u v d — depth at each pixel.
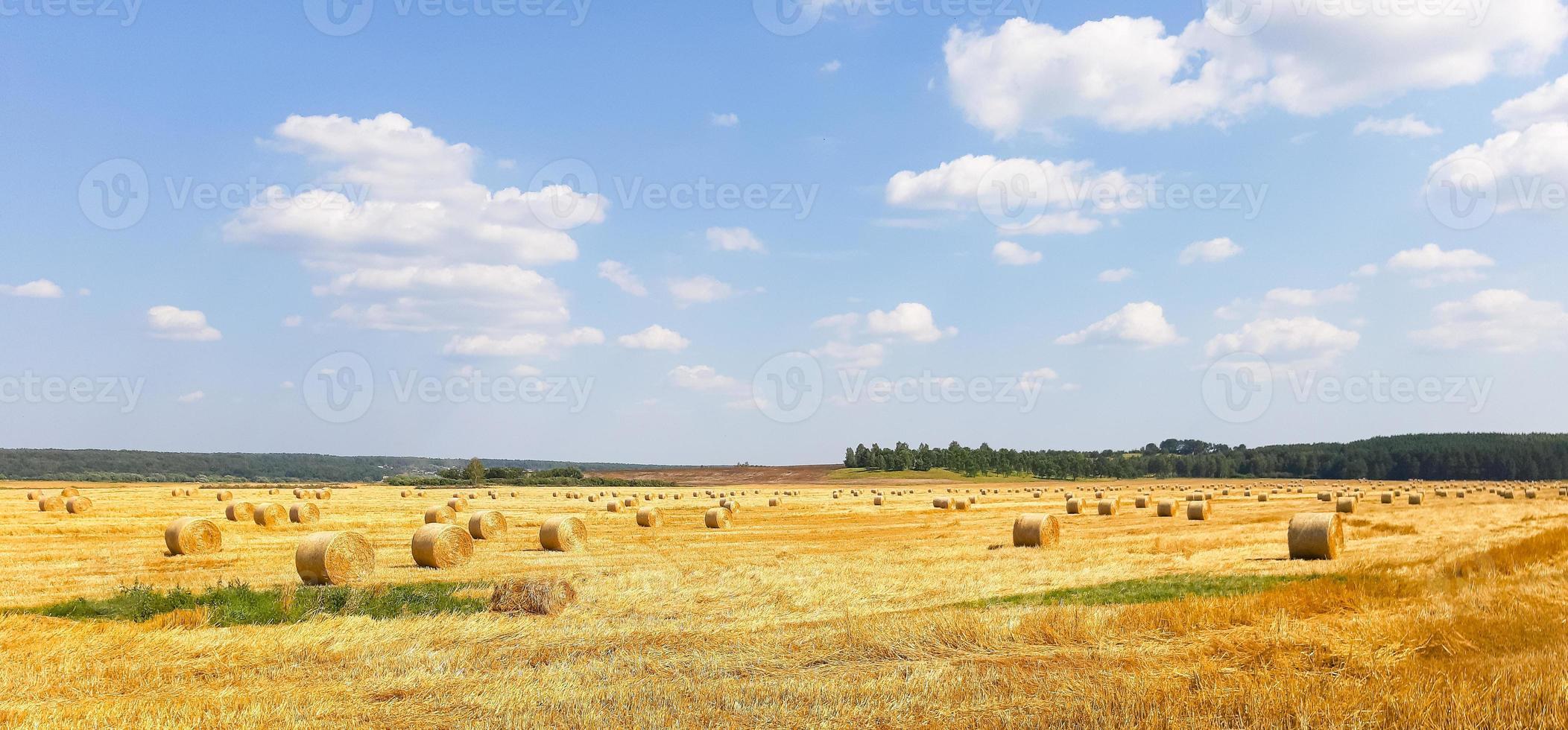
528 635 14.27
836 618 15.51
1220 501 67.44
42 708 10.52
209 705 10.54
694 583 20.11
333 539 22.80
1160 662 11.50
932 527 41.31
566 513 54.84
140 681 11.70
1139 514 53.50
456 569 25.69
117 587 20.59
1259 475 168.50
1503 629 12.53
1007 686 10.48
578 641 13.62
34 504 58.31
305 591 19.59
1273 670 10.98
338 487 102.75
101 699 11.02
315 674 11.96
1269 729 8.94
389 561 27.78
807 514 55.31
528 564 26.50
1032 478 152.00
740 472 157.75
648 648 13.05
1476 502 60.84
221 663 12.45
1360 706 9.19
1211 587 18.98
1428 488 94.75
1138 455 178.88
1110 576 20.89
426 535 26.34
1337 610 14.39
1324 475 162.12
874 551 28.17
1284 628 12.59
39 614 16.83
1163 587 19.19
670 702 10.30
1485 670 10.07
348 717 10.16
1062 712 9.52
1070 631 13.04
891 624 13.67
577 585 19.66
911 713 9.77
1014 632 13.12
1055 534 30.88
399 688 11.20
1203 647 12.10
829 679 11.09
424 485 115.69
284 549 31.66
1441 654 11.52
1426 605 14.45
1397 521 37.56
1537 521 35.97
